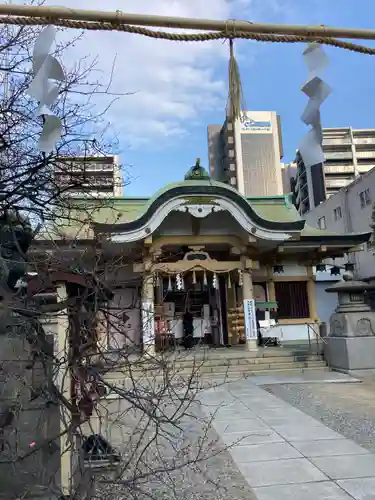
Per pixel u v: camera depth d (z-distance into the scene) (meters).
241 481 5.24
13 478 3.76
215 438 7.03
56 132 2.67
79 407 3.56
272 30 2.85
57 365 3.40
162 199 14.45
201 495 4.84
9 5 2.61
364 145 63.75
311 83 2.81
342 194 34.69
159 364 3.95
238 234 16.16
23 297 3.65
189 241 16.20
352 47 2.96
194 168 15.41
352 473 5.38
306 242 17.31
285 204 18.97
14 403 3.74
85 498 3.38
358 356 12.95
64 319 4.20
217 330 18.83
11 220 4.82
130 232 14.20
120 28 2.75
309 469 5.58
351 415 8.32
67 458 3.99
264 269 18.72
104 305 3.94
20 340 4.02
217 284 18.41
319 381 12.09
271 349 16.16
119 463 3.95
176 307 18.48
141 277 5.07
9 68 5.05
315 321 18.36
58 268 3.80
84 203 7.93
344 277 13.93
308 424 7.79
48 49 2.66
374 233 26.00
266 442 6.78
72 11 2.68
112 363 3.51
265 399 10.06
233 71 2.87
